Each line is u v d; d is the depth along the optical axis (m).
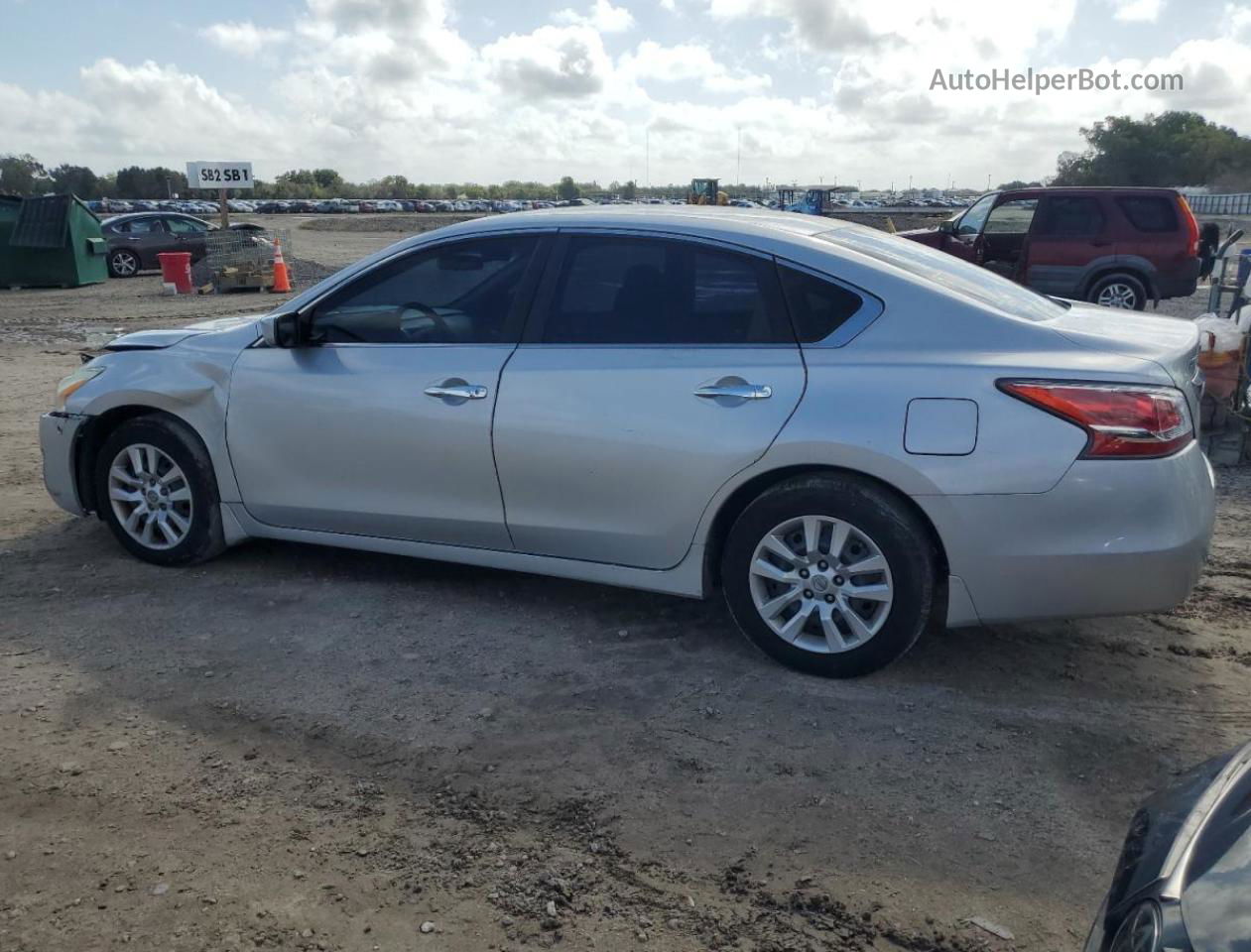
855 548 3.94
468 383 4.45
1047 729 3.72
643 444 4.13
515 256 4.52
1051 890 2.88
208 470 5.09
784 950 2.66
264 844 3.08
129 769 3.47
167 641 4.44
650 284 4.27
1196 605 4.84
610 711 3.86
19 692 3.97
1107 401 3.61
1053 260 14.27
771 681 4.07
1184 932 1.66
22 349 13.63
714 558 4.25
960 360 3.78
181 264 21.34
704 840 3.10
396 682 4.08
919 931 2.71
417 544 4.76
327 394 4.72
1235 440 7.43
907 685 4.04
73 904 2.81
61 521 6.04
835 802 3.28
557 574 4.51
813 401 3.88
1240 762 2.11
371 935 2.72
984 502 3.69
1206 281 21.34
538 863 3.00
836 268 4.03
